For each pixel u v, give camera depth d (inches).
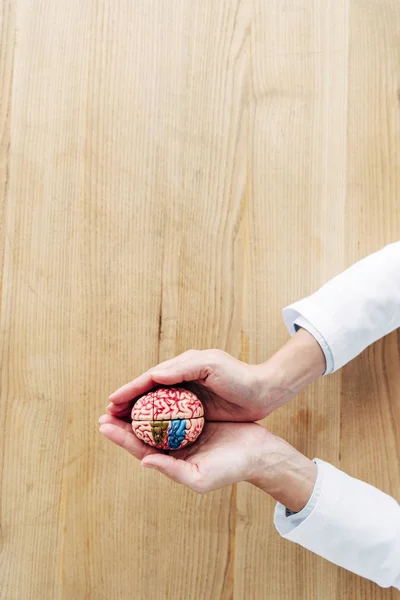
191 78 36.1
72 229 36.4
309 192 35.7
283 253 35.7
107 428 30.0
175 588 35.6
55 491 36.2
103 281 36.2
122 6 36.2
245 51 35.9
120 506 35.9
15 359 36.5
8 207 36.8
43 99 36.6
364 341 32.0
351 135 35.7
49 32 36.6
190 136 36.0
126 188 36.2
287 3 35.8
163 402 28.6
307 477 30.7
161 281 36.1
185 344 35.9
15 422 36.4
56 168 36.5
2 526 36.2
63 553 36.0
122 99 36.3
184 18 36.1
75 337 36.3
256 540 35.4
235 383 29.9
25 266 36.5
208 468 29.1
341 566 33.2
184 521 35.7
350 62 35.7
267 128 35.9
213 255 35.9
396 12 35.5
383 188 35.5
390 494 35.0
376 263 31.8
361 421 35.4
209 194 36.0
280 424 35.6
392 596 34.7
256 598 35.3
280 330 35.5
